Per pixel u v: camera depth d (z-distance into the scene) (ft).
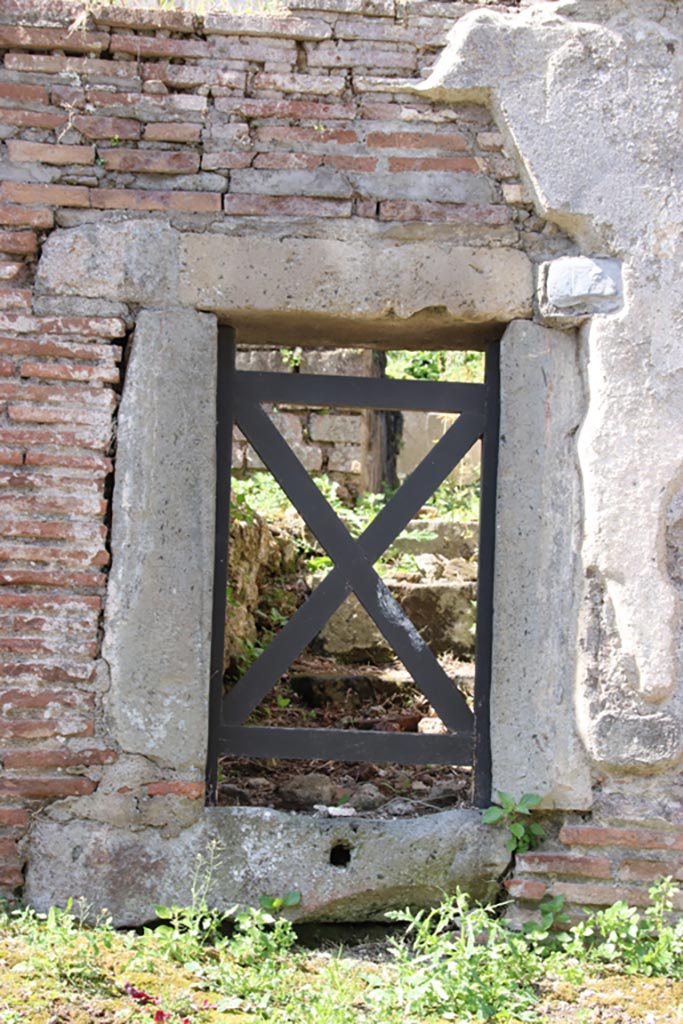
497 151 13.94
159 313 13.58
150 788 13.29
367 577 14.23
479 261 13.83
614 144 13.69
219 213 13.75
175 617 13.44
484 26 13.74
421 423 31.76
